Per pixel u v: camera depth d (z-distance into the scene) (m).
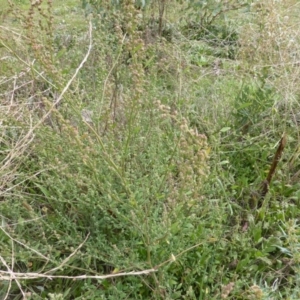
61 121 1.79
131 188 2.04
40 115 2.59
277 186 2.60
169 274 2.05
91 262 2.12
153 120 2.28
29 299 1.90
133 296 2.01
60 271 2.08
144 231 1.84
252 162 2.79
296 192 2.55
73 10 4.96
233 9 4.45
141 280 2.01
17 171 2.40
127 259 1.91
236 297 2.02
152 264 1.97
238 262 2.14
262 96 2.85
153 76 2.55
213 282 2.07
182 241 2.00
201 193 2.14
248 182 2.71
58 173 2.17
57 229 2.12
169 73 3.24
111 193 1.88
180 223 1.95
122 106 2.46
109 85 2.30
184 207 1.92
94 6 3.56
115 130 2.29
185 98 2.93
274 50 3.11
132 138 2.16
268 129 2.92
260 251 2.18
